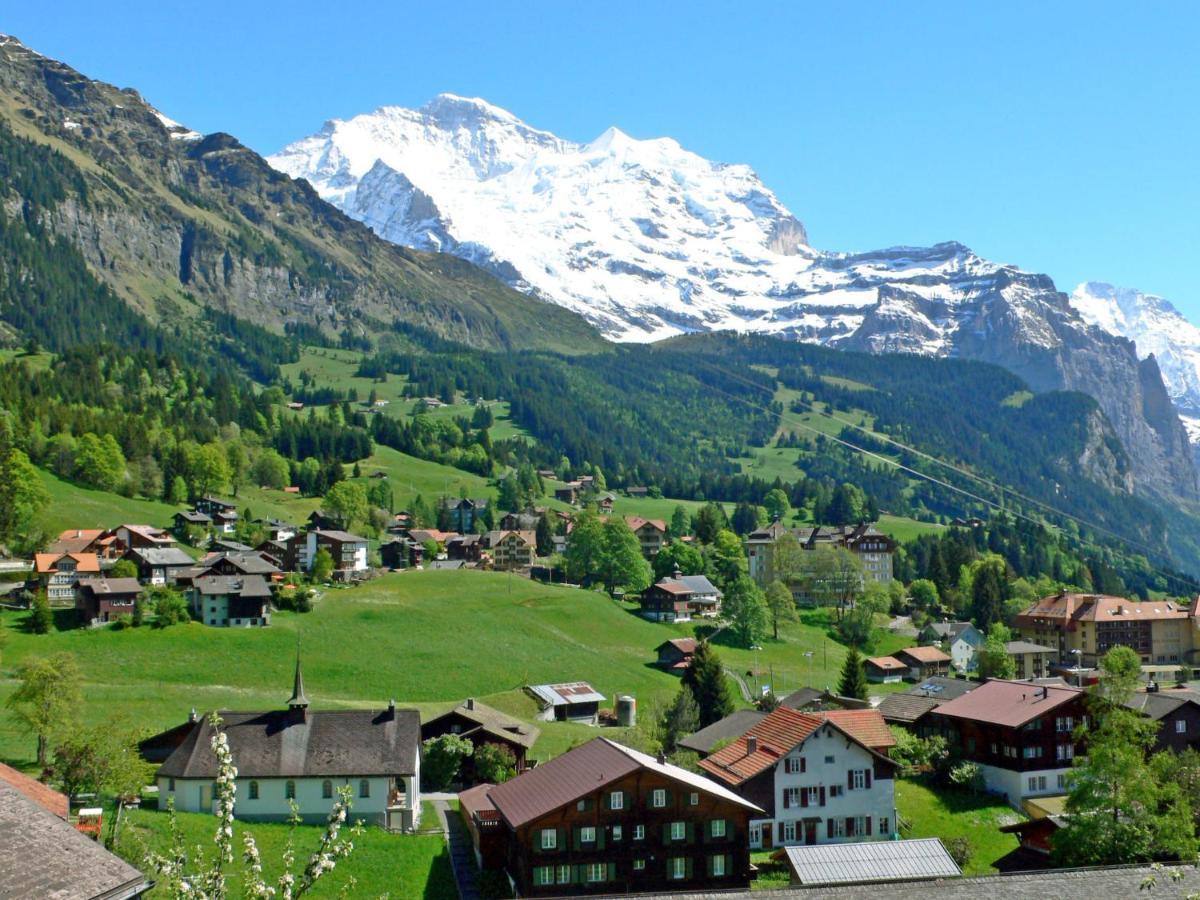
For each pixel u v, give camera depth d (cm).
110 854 4141
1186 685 19238
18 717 10256
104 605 16925
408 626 18588
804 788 10162
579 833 8200
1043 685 12612
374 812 9869
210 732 10075
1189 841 8012
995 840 10662
